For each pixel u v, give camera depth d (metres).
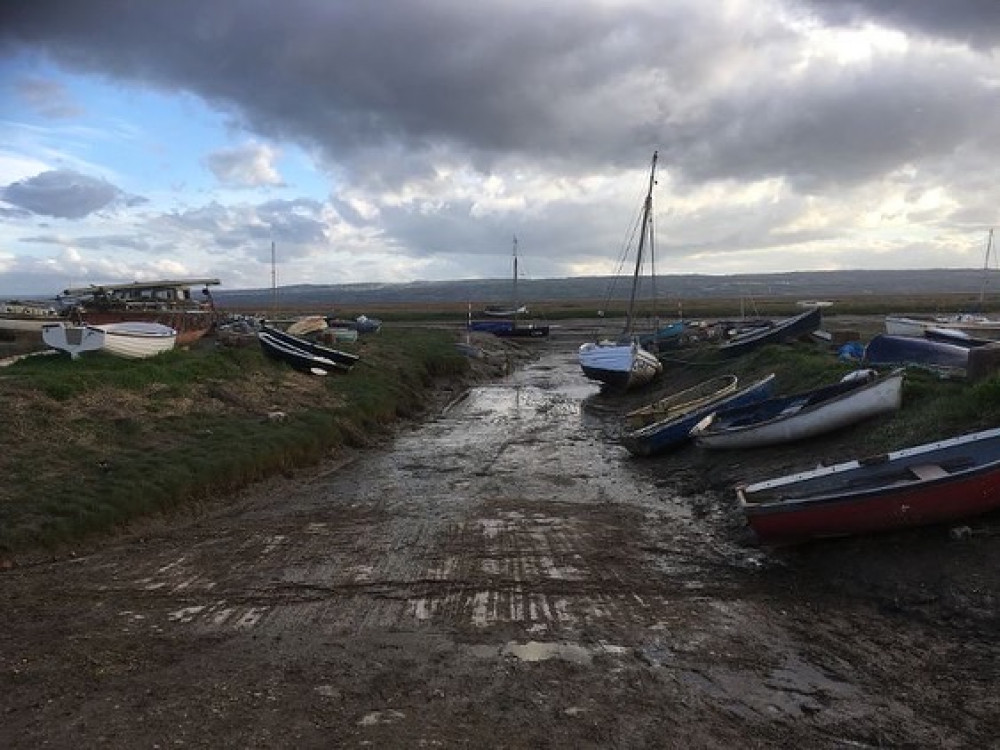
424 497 17.03
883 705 7.75
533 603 10.55
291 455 19.28
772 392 23.34
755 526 12.02
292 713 7.54
